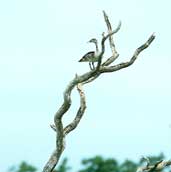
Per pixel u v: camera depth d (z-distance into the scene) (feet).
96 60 118.42
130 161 315.37
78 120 121.29
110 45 122.72
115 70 120.88
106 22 122.93
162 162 123.44
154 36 122.42
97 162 330.34
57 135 120.26
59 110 118.73
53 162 120.57
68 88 118.21
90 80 122.21
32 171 331.77
